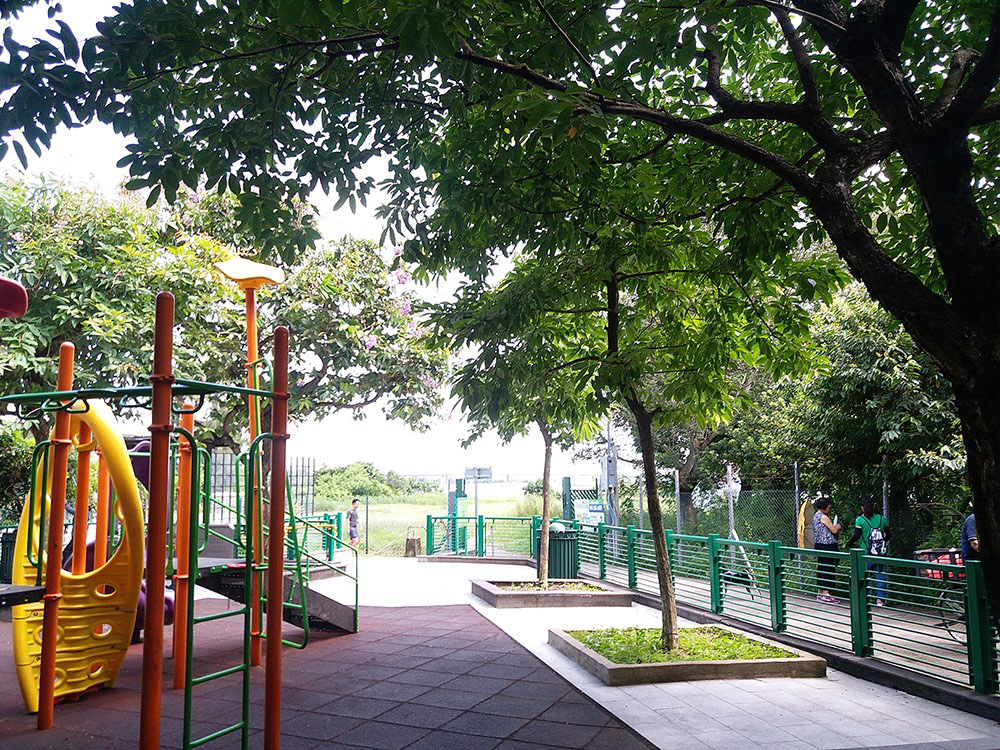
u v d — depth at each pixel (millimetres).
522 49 5367
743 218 6957
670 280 8945
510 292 8133
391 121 6211
